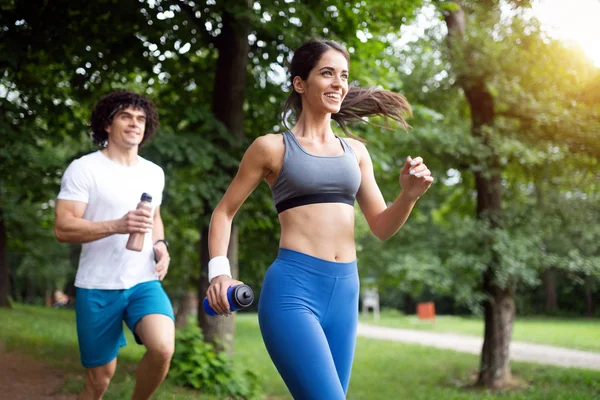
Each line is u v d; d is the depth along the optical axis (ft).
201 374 21.71
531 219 37.47
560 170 37.37
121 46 24.43
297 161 7.89
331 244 7.89
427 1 27.45
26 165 24.43
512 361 46.88
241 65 26.18
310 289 7.69
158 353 10.44
